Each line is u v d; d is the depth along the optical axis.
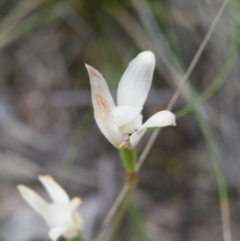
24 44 0.28
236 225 0.25
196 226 0.26
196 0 0.24
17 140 0.27
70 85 0.28
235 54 0.23
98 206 0.25
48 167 0.27
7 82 0.28
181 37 0.25
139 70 0.17
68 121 0.28
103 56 0.26
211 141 0.23
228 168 0.25
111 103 0.17
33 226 0.25
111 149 0.27
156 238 0.25
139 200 0.26
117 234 0.25
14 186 0.26
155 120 0.16
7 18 0.26
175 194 0.26
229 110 0.24
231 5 0.23
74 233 0.19
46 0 0.26
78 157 0.27
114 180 0.26
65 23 0.27
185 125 0.27
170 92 0.26
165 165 0.27
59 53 0.28
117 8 0.25
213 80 0.24
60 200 0.19
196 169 0.26
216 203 0.26
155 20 0.24
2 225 0.25
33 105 0.28
